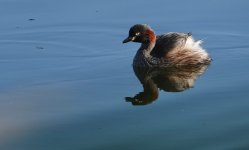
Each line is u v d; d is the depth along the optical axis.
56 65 15.77
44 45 17.41
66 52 16.80
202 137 11.12
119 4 19.75
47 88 13.90
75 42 17.47
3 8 19.58
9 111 12.43
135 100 13.05
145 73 15.22
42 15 19.12
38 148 10.81
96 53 16.66
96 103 12.89
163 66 15.66
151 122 11.86
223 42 17.02
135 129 11.55
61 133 11.40
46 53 16.77
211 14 18.80
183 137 11.12
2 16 19.09
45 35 18.02
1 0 19.97
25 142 11.04
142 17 18.75
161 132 11.38
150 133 11.36
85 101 13.01
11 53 16.86
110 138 11.17
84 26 18.38
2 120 11.88
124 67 15.54
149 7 19.45
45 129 11.61
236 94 13.14
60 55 16.59
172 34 16.33
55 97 13.27
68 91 13.69
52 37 17.88
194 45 16.16
